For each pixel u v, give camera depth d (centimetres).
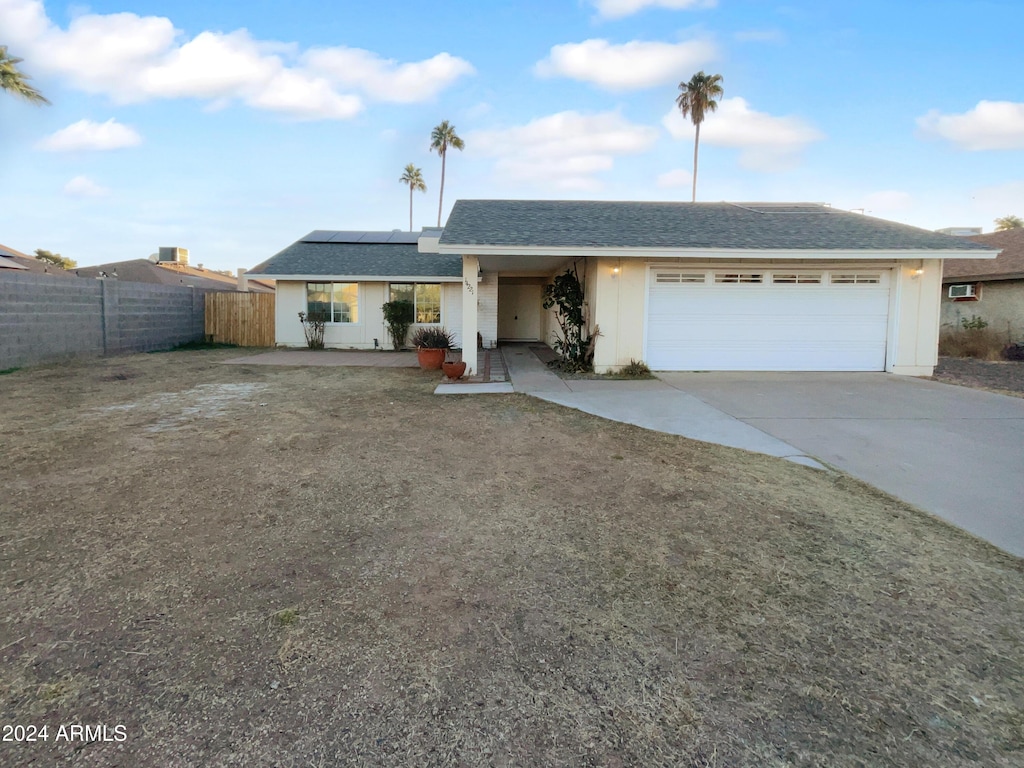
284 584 266
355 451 508
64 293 1200
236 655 212
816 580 276
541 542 317
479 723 179
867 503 383
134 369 1101
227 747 167
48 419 629
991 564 294
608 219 1112
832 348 1038
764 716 183
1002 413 682
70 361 1195
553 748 169
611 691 195
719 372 1028
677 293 1024
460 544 313
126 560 288
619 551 307
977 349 1368
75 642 218
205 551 300
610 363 1028
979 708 188
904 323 1020
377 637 225
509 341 1980
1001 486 418
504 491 403
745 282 1024
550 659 212
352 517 351
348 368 1177
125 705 184
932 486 419
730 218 1156
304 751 166
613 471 453
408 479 429
